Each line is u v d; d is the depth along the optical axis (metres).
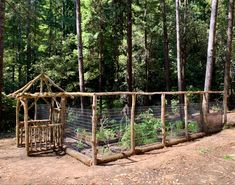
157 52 30.56
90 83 28.45
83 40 22.28
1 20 15.16
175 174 7.42
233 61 26.61
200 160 8.48
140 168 7.87
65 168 8.34
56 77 24.89
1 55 15.26
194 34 29.58
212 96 30.12
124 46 25.11
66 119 13.09
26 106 10.10
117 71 26.83
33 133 10.43
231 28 16.02
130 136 10.40
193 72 32.38
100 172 7.70
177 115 14.91
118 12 20.45
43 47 29.11
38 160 9.36
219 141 11.07
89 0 21.56
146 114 12.84
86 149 10.47
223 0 25.84
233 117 17.25
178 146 10.73
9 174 7.84
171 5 27.78
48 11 36.03
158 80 31.19
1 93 15.27
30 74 27.77
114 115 13.53
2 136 13.68
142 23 25.06
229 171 7.69
